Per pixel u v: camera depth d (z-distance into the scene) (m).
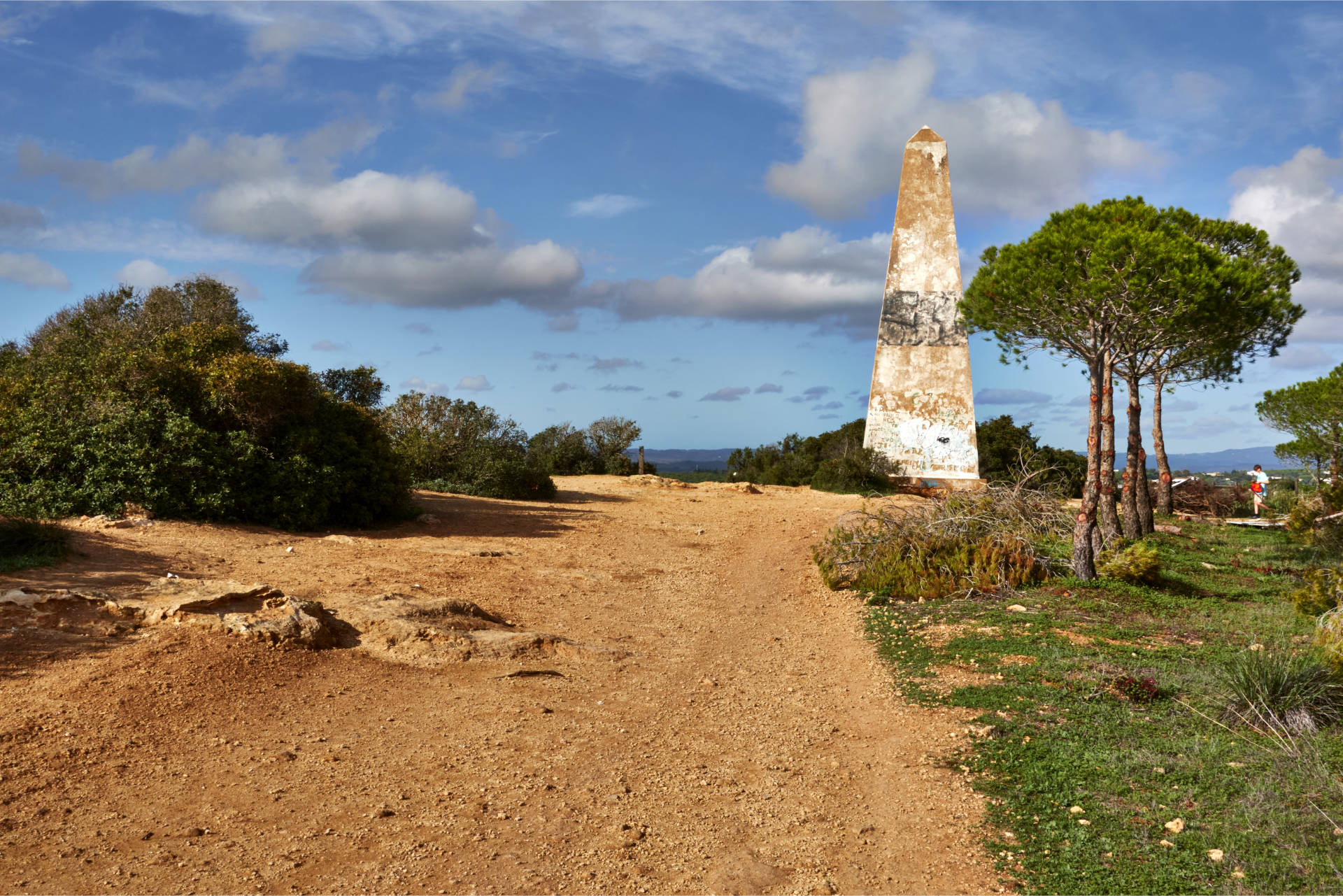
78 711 6.82
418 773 6.55
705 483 33.91
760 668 10.38
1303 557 18.28
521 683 8.96
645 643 11.20
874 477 33.12
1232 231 17.16
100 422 15.13
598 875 5.17
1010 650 10.05
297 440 17.06
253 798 5.90
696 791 6.57
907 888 5.20
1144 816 5.98
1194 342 14.72
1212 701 8.08
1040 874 5.30
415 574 13.20
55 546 10.65
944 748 7.45
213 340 18.72
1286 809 5.95
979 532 14.95
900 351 34.38
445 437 29.48
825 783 6.83
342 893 4.77
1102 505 17.72
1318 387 23.33
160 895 4.59
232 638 8.76
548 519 21.42
